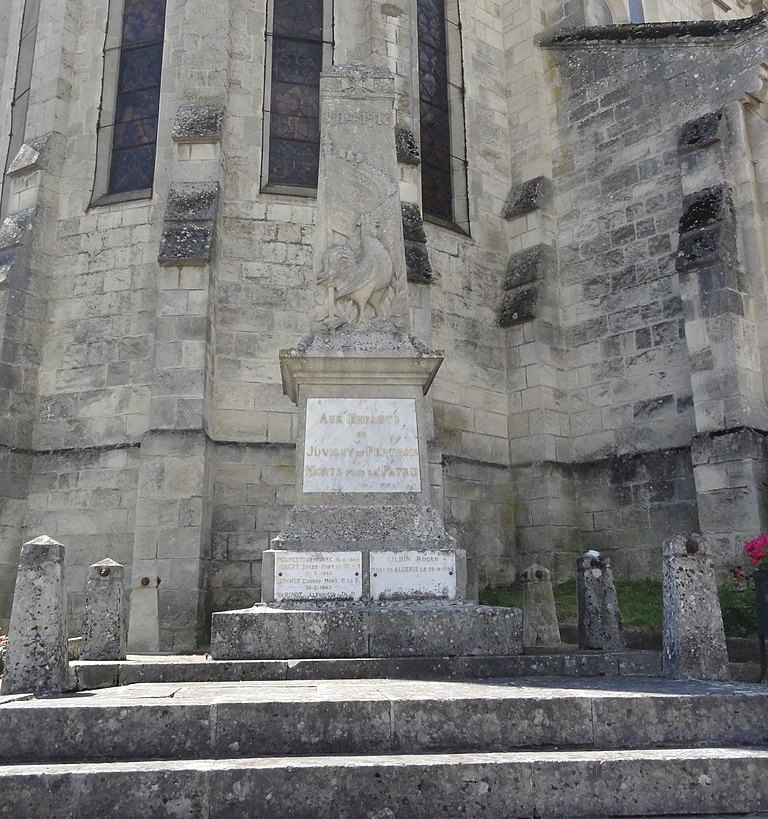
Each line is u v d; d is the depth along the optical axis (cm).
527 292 1942
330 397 953
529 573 1198
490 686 662
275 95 1894
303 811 468
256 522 1591
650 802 485
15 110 2020
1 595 1582
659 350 1761
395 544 884
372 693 599
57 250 1803
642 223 1842
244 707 545
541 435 1841
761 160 1633
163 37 1911
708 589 756
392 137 1086
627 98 1920
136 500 1603
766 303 1547
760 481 1445
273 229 1759
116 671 755
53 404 1708
